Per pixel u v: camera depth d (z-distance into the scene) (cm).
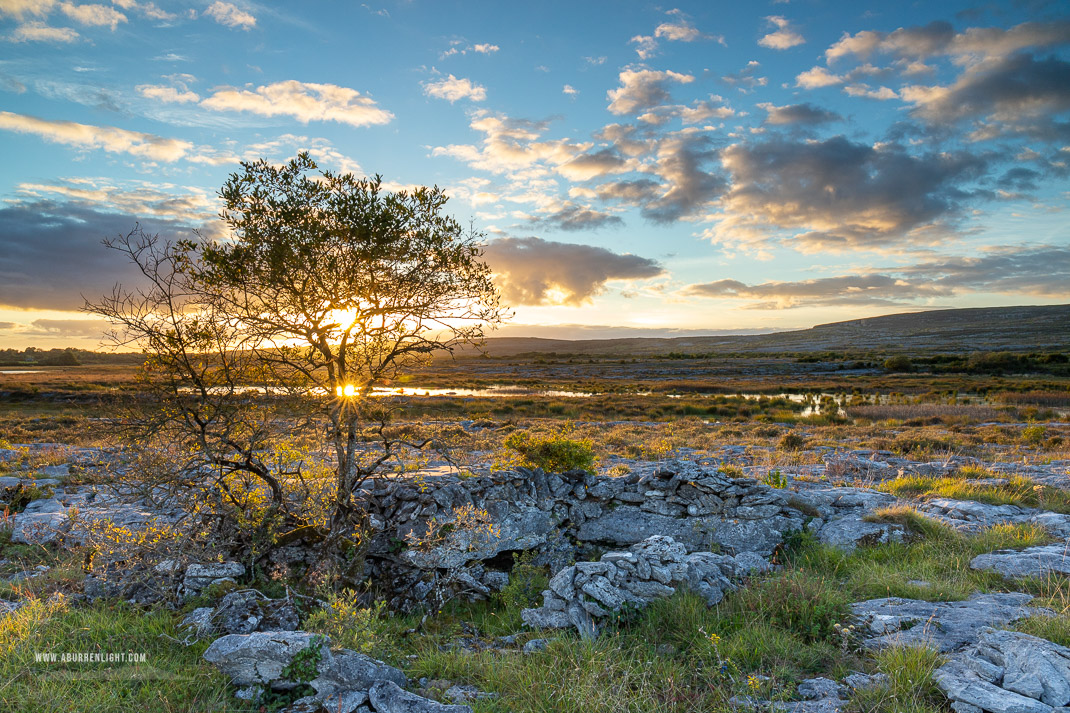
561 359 19138
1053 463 1769
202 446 753
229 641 500
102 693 459
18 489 1217
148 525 795
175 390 733
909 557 866
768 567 817
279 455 857
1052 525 985
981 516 1052
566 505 1048
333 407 795
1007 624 582
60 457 1638
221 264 699
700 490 1009
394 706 447
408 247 777
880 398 5428
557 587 677
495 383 8388
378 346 813
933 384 6844
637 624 650
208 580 705
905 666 484
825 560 862
